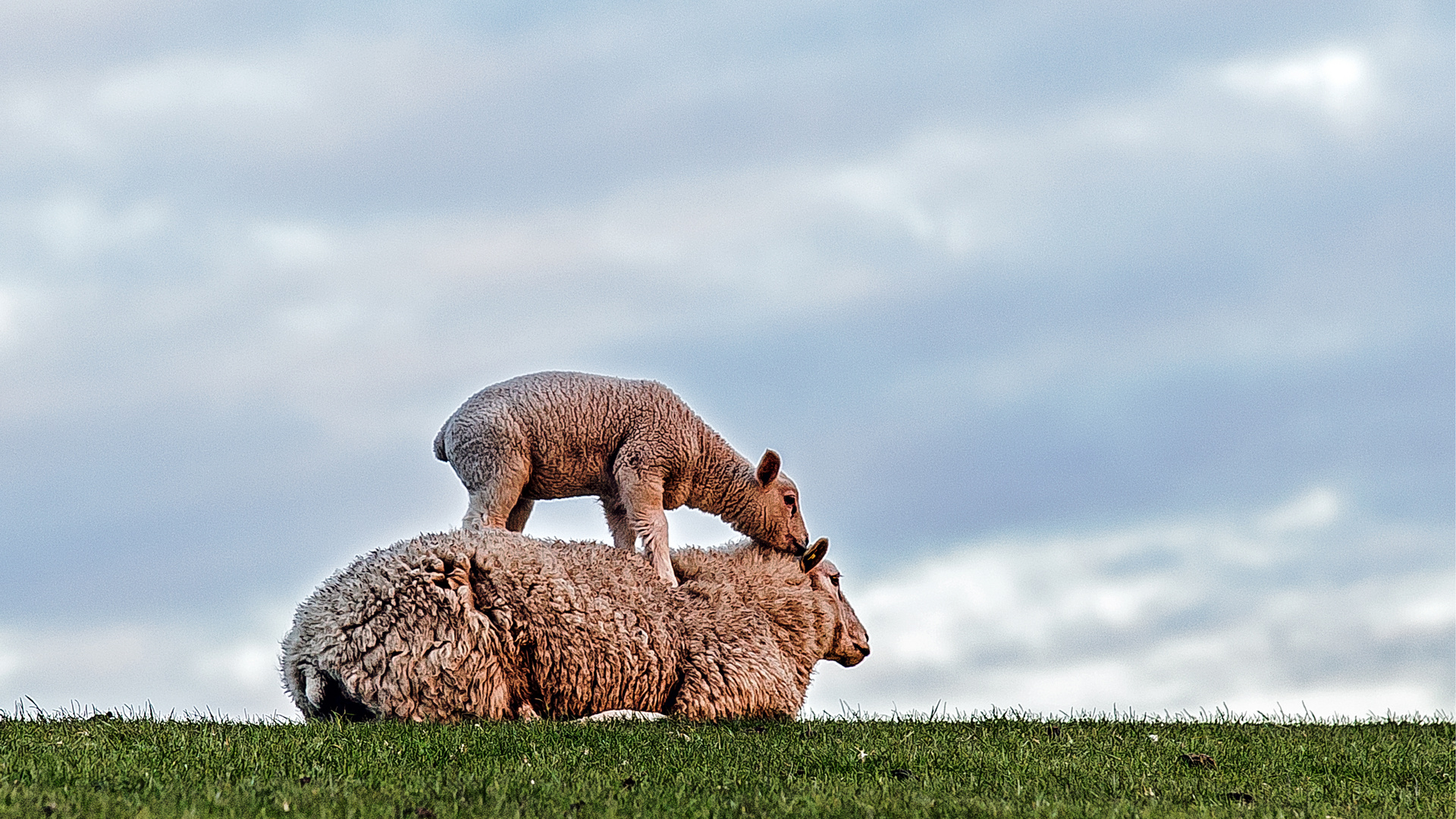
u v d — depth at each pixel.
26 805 13.24
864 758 18.50
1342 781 18.34
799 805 14.87
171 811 13.25
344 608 21.97
